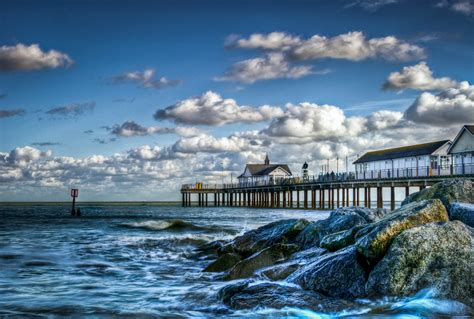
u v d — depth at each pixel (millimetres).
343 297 9039
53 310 9406
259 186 88188
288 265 11023
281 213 64000
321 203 65125
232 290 9742
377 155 64625
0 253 18547
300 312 8430
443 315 7863
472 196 12320
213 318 8664
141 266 16234
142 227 35031
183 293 10922
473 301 8047
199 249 19953
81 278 13578
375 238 9266
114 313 9117
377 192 50562
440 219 9797
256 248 16359
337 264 9672
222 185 111125
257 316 8453
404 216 9680
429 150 53375
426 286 8414
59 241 23938
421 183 43906
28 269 15047
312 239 14602
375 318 8047
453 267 8469
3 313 9172
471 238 8898
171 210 92688
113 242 23484
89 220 47500
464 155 48531
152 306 9703
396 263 8742
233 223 40750
